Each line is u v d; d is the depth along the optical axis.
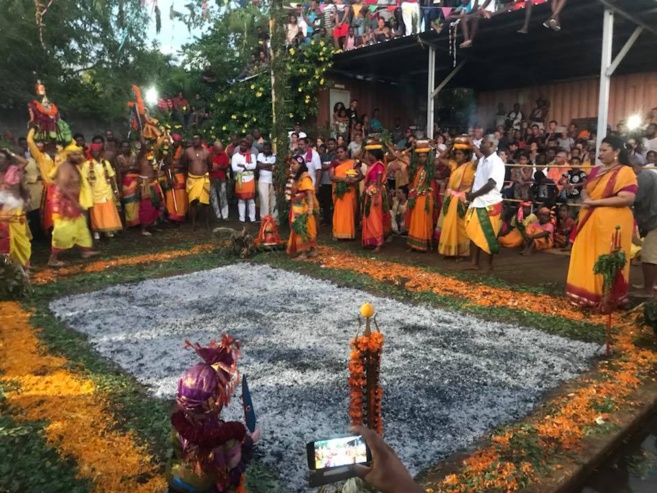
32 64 14.31
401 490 1.34
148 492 2.86
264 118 15.11
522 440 3.29
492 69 13.89
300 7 11.62
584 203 5.70
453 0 10.20
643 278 6.90
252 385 4.12
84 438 3.40
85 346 5.00
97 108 15.38
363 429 1.42
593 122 13.80
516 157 11.05
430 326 5.45
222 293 6.82
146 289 7.07
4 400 3.93
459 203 8.19
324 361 4.57
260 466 3.08
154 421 3.60
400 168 10.84
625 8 8.59
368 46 12.63
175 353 4.80
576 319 5.58
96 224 9.97
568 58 12.55
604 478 3.14
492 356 4.64
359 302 6.34
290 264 8.37
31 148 9.59
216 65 17.11
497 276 7.44
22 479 3.00
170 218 12.08
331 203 11.98
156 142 11.92
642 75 12.87
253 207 12.53
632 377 4.18
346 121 15.02
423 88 17.00
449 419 3.58
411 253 9.07
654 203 6.02
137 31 14.85
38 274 7.89
